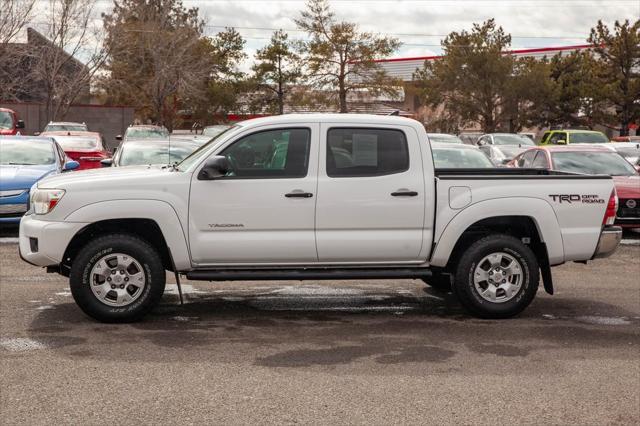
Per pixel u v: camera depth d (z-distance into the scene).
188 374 6.15
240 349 6.89
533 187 8.06
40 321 7.80
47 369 6.24
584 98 49.09
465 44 49.28
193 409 5.37
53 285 9.55
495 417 5.29
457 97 50.03
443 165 14.66
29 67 44.03
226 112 58.72
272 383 5.95
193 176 7.73
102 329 7.52
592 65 50.03
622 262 12.07
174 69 49.84
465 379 6.10
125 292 7.71
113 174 7.86
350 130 7.91
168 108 56.00
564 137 28.59
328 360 6.58
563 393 5.80
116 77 49.44
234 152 7.80
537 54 61.53
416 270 8.04
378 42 51.03
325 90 51.47
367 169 7.88
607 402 5.62
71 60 46.06
